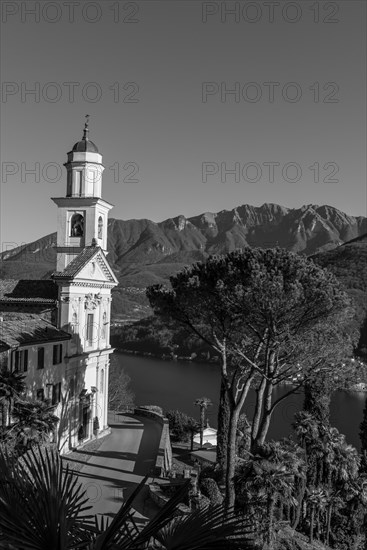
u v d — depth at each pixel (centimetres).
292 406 10369
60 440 4506
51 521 587
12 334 3875
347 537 4744
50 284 4903
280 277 3112
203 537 628
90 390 5041
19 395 3166
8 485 619
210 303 3553
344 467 4894
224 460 4628
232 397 3781
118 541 621
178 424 6962
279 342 3375
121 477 3938
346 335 3472
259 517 3356
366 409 5781
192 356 18612
